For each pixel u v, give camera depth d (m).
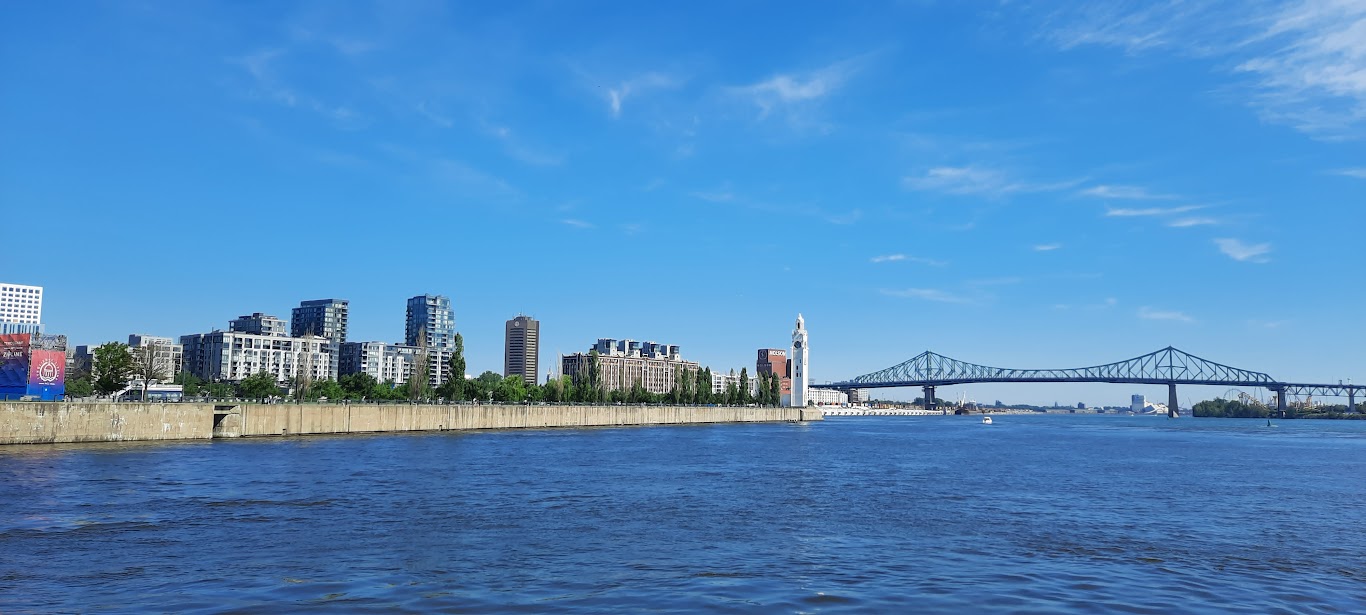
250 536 51.41
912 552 49.22
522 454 121.75
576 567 43.78
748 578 41.62
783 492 79.25
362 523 56.78
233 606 35.22
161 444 124.56
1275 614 36.34
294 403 157.88
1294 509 70.94
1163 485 89.75
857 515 64.50
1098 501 74.94
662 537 53.28
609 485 82.56
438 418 195.12
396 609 35.00
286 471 88.50
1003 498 76.44
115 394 157.38
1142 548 51.69
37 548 47.12
